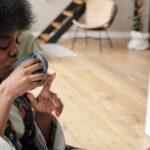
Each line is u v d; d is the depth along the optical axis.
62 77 4.70
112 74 4.91
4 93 0.78
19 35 0.90
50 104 1.10
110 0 6.90
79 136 2.97
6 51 0.84
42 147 1.09
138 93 4.10
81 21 7.51
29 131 1.05
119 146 2.80
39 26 7.50
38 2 7.35
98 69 5.17
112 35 7.82
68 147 1.23
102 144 2.84
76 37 7.63
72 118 3.33
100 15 7.00
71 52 6.27
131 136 2.98
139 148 2.78
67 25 6.91
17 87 0.78
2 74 0.86
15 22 0.83
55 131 1.16
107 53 6.31
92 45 6.98
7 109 0.78
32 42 4.62
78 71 5.03
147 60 5.86
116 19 7.79
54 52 6.21
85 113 3.46
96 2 7.11
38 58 0.84
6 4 0.81
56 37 6.91
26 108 1.05
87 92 4.11
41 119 1.12
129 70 5.17
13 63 0.86
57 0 7.44
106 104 3.71
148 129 2.99
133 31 6.89
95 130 3.09
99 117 3.36
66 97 3.91
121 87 4.32
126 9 7.75
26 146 1.06
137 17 7.15
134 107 3.63
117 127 3.15
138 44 6.70
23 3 0.87
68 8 7.28
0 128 0.78
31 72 0.81
